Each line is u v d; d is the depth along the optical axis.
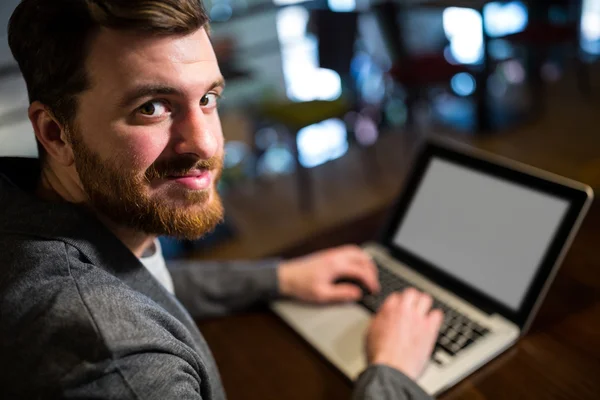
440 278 0.90
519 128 3.05
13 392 0.42
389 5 2.73
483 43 2.91
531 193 0.83
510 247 0.82
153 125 0.50
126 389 0.42
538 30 3.08
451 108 3.39
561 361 0.71
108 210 0.54
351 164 3.08
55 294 0.46
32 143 0.60
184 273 0.88
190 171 0.54
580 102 3.26
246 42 3.33
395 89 3.27
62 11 0.46
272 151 3.16
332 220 2.54
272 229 2.54
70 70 0.48
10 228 0.52
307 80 3.44
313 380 0.74
